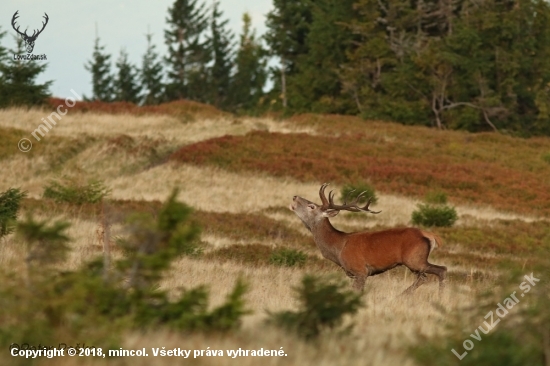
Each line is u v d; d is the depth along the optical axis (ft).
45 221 89.92
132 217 89.81
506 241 303.48
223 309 91.91
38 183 378.73
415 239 161.38
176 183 396.98
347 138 547.08
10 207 201.87
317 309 96.17
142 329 87.66
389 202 388.57
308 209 170.30
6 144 418.10
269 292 144.25
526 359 84.23
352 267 164.96
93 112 556.10
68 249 89.76
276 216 336.49
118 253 185.47
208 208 350.43
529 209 407.03
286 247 236.22
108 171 412.77
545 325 89.61
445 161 518.78
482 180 463.01
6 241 186.09
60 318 82.17
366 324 109.40
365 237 164.45
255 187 402.72
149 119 545.85
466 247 285.84
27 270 86.12
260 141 493.77
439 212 332.39
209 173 417.90
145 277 88.63
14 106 524.52
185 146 459.73
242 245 238.27
